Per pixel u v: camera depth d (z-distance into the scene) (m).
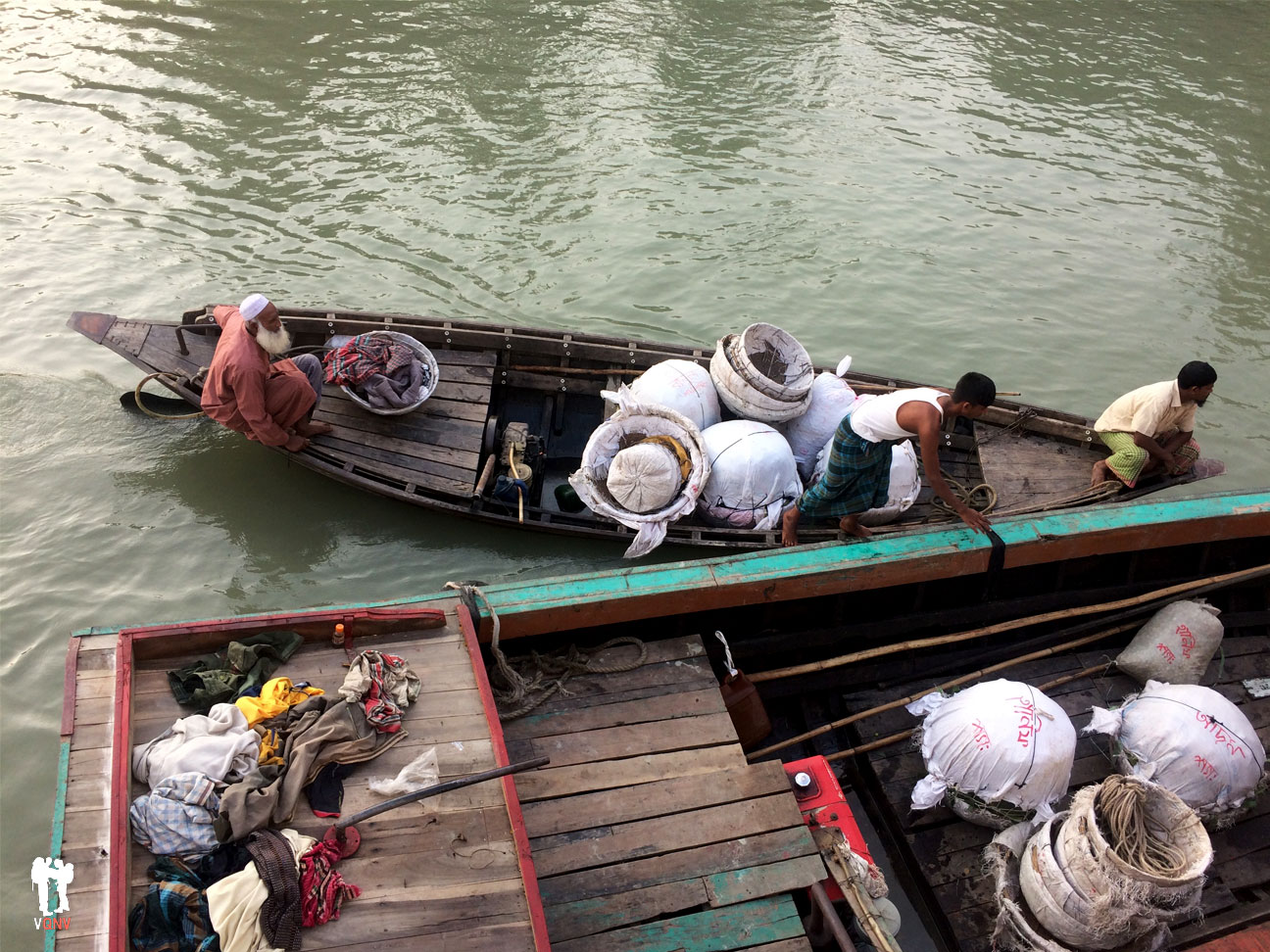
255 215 10.64
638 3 16.98
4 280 9.35
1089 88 15.29
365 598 6.61
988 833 4.22
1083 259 10.96
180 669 3.45
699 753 4.05
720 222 11.12
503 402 7.90
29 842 5.09
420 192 11.24
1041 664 5.08
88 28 14.56
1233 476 8.27
